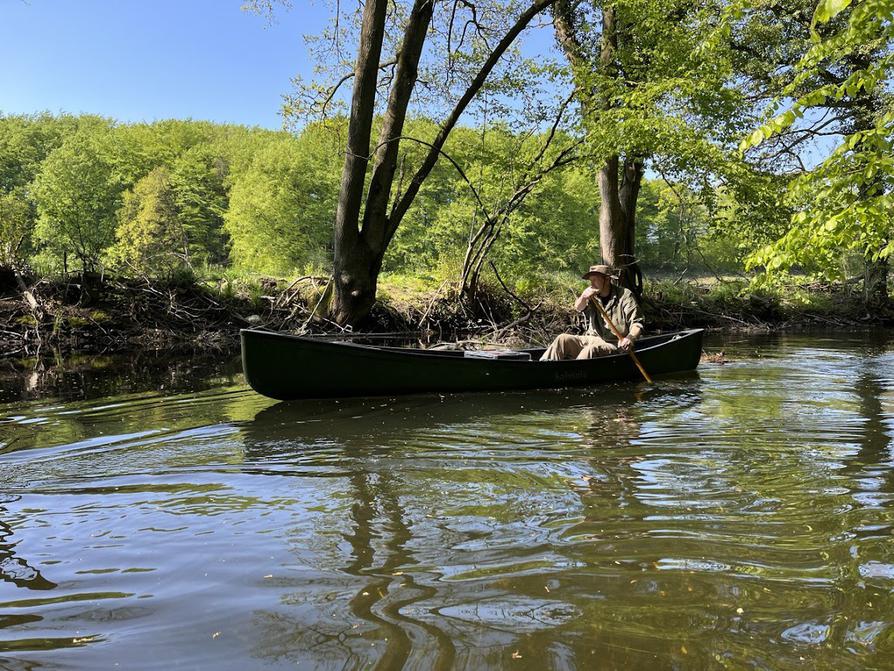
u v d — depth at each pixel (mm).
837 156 3812
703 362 8641
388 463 3674
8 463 3727
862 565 2221
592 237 35531
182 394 6227
